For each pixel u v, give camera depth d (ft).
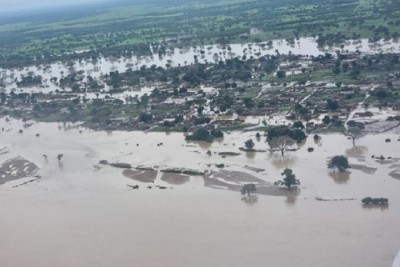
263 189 499.10
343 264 366.22
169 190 521.24
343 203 453.99
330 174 515.91
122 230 449.06
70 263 406.62
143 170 579.07
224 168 558.15
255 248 397.19
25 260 419.13
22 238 455.22
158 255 403.13
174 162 590.14
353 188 480.23
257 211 456.04
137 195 517.96
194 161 587.68
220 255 392.68
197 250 403.34
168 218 460.55
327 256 377.09
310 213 442.09
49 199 533.96
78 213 492.95
